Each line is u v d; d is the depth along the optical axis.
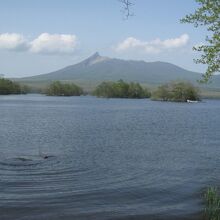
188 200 23.48
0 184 26.22
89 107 148.00
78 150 42.38
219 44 19.66
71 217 20.06
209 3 19.75
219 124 82.88
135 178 29.08
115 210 21.33
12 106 146.25
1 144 46.03
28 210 20.94
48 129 65.31
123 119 93.00
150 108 149.25
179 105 183.62
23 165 32.91
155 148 45.03
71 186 26.20
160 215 20.72
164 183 27.61
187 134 61.59
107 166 33.50
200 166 34.09
